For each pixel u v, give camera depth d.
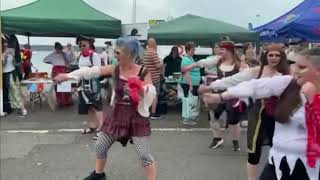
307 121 3.68
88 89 10.02
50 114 13.10
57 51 14.52
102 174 5.93
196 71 11.27
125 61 5.62
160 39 13.85
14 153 8.71
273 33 14.16
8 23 13.26
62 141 9.69
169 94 13.18
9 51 12.80
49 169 7.64
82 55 9.75
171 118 12.56
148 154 5.70
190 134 10.42
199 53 15.62
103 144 5.72
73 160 8.19
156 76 11.70
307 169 3.72
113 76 5.68
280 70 5.25
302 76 3.67
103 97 10.63
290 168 3.76
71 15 14.03
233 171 7.50
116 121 5.62
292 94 3.73
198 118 12.37
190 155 8.49
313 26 13.45
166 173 7.37
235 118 8.52
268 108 3.95
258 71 5.23
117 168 7.64
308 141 3.70
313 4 14.20
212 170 7.55
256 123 5.54
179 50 14.27
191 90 11.38
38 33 14.34
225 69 8.05
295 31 13.56
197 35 13.89
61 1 14.55
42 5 14.24
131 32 15.05
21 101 13.04
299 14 13.94
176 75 13.30
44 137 10.09
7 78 12.79
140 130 5.62
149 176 5.75
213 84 4.82
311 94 3.60
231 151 8.79
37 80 13.83
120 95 5.60
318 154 3.69
